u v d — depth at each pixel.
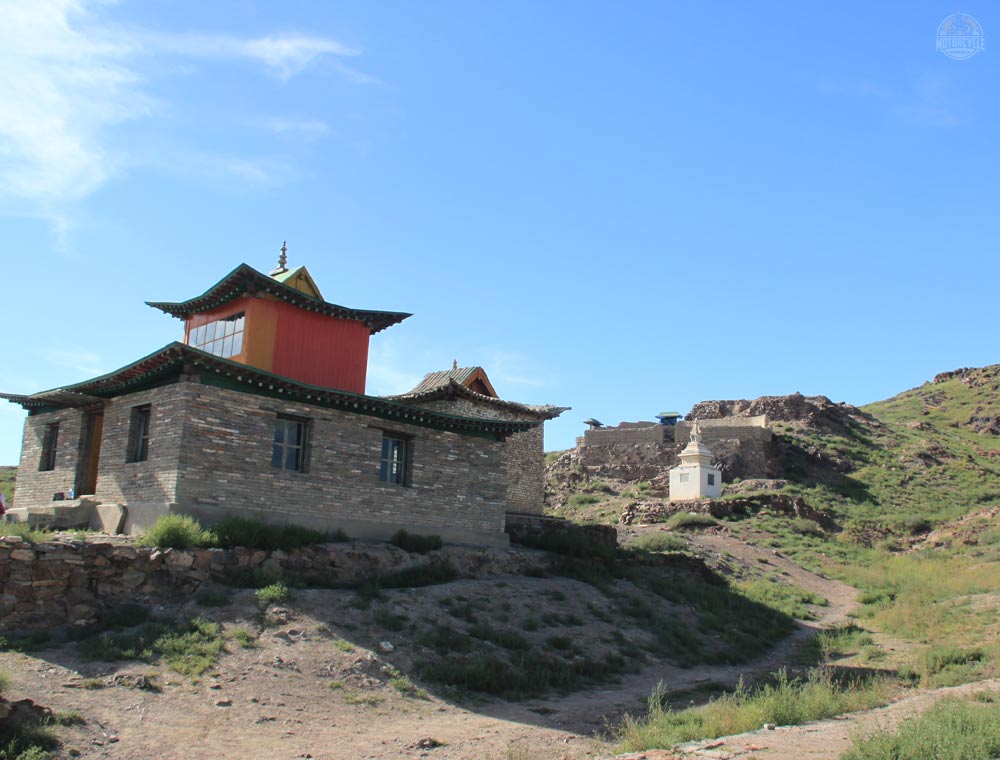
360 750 13.74
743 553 40.91
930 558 42.16
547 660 20.41
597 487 63.34
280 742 13.70
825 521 52.25
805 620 30.77
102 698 14.08
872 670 22.16
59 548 17.59
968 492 60.81
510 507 35.56
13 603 16.62
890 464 67.12
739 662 24.25
